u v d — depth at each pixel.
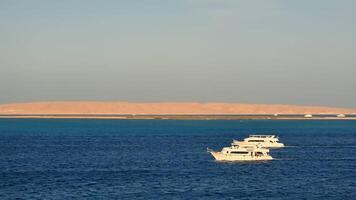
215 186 158.25
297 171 190.12
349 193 148.38
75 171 190.50
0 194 146.00
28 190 151.62
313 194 146.88
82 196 143.00
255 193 147.88
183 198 140.50
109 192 148.25
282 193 148.12
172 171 189.50
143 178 172.75
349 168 199.62
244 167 199.50
